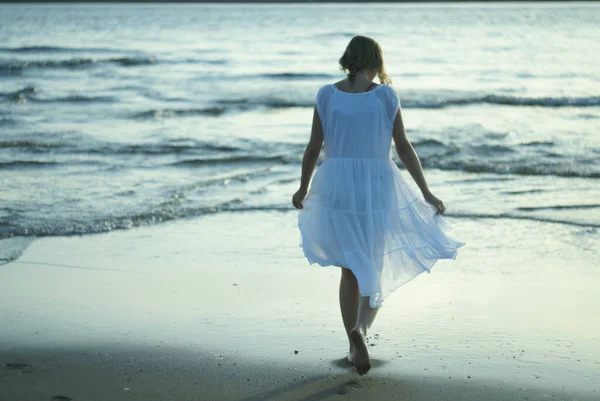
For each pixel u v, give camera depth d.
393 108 3.33
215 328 4.02
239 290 4.73
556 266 5.26
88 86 18.09
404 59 26.05
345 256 3.30
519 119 13.39
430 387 3.23
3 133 11.50
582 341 3.79
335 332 3.96
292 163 9.53
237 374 3.38
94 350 3.69
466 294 4.62
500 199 7.53
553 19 56.72
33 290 4.73
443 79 20.48
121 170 8.97
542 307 4.36
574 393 3.15
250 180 8.51
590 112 14.17
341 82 3.42
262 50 29.16
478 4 107.19
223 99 16.30
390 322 4.11
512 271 5.14
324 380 3.31
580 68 22.67
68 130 11.95
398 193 3.40
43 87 17.61
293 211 7.11
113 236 6.17
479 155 9.90
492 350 3.68
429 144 10.67
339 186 3.34
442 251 3.42
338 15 66.19
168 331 3.97
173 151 10.27
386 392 3.18
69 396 3.13
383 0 126.81
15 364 3.50
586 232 6.23
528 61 25.05
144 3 117.69
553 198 7.55
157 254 5.63
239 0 128.00
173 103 15.62
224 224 6.61
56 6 93.56
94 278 5.00
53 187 7.98
